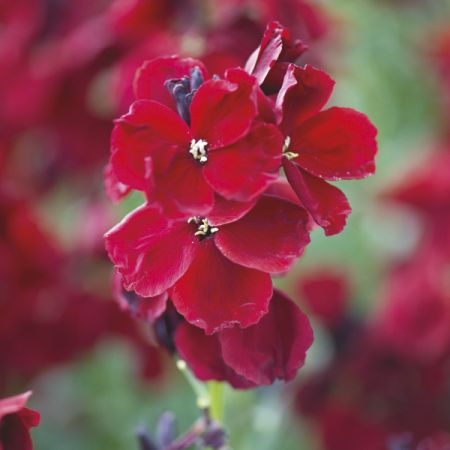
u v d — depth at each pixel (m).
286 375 0.28
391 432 0.42
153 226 0.27
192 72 0.28
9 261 0.41
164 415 0.31
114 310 0.42
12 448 0.27
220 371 0.28
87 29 0.43
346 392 0.42
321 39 0.41
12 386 0.44
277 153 0.26
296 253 0.27
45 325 0.42
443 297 0.42
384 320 0.42
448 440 0.37
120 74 0.40
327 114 0.28
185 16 0.41
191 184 0.26
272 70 0.27
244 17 0.38
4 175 0.43
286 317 0.28
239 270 0.27
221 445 0.30
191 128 0.27
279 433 0.40
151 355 0.42
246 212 0.26
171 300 0.28
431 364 0.42
